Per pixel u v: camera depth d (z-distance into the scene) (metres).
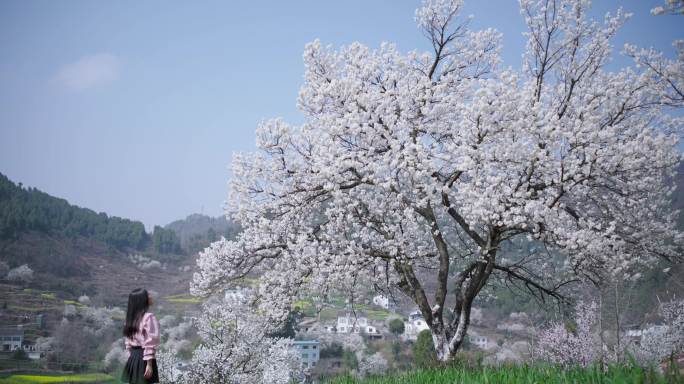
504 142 11.88
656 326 17.30
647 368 5.71
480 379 6.34
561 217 12.04
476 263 13.84
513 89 12.40
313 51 14.84
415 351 28.62
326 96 14.29
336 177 12.94
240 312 15.55
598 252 12.70
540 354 19.59
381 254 13.66
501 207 11.52
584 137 12.30
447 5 14.84
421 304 13.52
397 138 13.25
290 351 20.64
